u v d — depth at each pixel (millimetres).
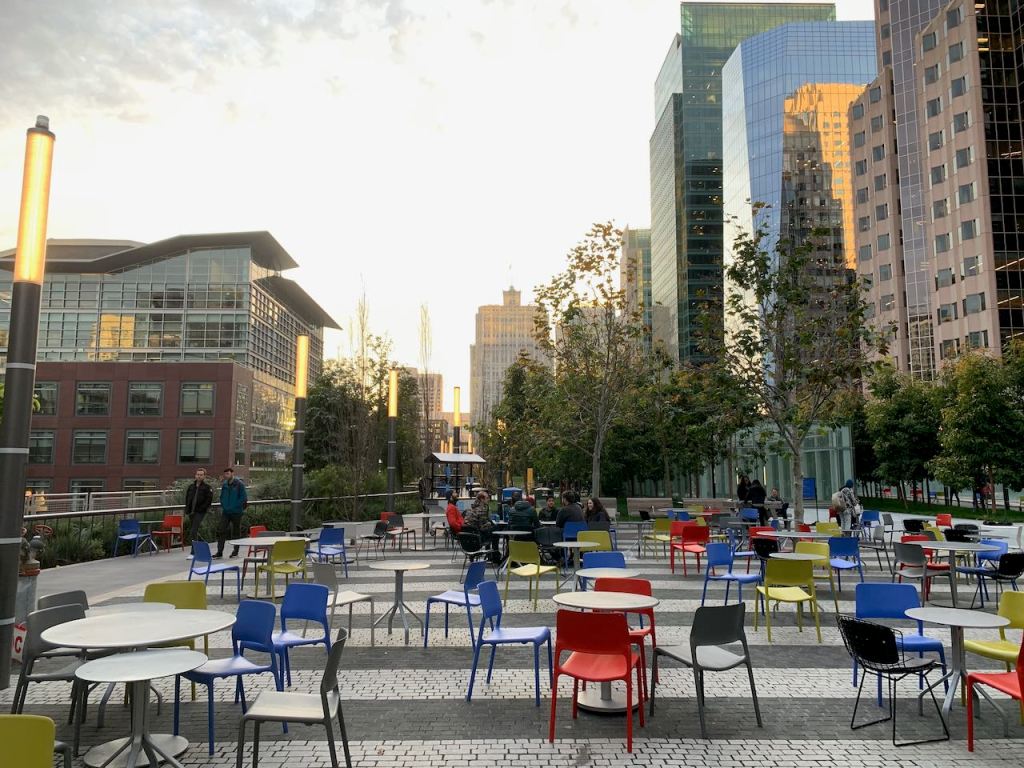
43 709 6887
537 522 17531
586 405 25484
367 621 10883
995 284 65250
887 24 82562
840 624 6465
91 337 73938
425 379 46531
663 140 105750
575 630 6004
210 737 5707
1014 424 31750
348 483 28953
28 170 7945
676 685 7637
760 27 100875
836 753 5719
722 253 89125
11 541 7574
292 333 89062
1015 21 67938
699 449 37500
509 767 5402
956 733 6180
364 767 5398
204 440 61219
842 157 83000
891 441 41562
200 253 74938
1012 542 20281
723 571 15977
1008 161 66688
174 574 15391
